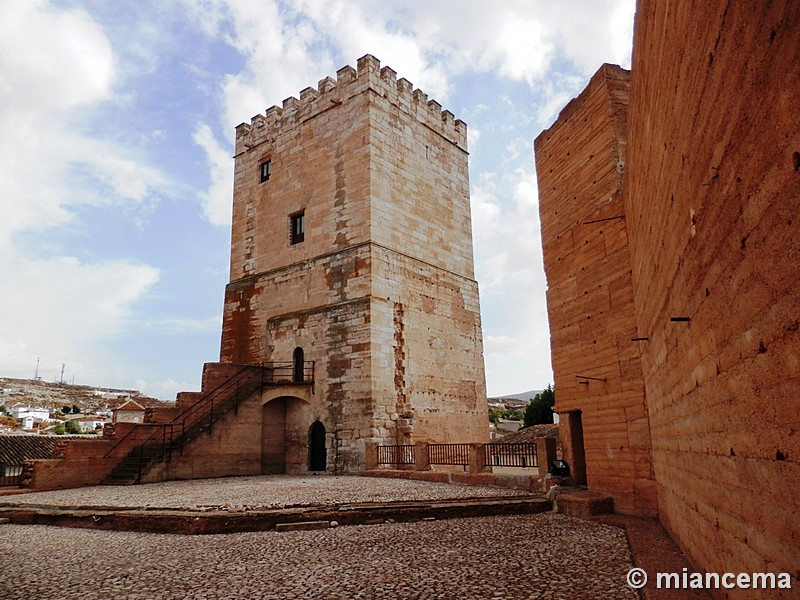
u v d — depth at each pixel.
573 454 15.64
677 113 5.61
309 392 29.02
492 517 13.73
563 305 15.58
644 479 11.86
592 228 14.16
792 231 3.01
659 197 7.27
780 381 3.44
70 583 8.16
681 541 8.18
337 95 32.44
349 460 26.59
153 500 15.94
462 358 32.91
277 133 35.31
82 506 15.10
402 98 33.06
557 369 15.84
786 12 2.83
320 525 12.62
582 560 8.42
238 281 34.81
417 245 31.64
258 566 8.84
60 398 148.00
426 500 14.56
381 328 27.97
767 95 3.18
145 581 8.14
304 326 30.30
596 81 14.27
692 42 4.72
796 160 2.88
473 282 35.41
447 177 35.47
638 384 12.09
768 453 3.81
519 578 7.51
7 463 28.47
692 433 6.57
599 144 13.96
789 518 3.48
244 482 22.88
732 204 4.06
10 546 11.63
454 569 8.18
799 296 2.99
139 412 74.44
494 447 20.08
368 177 29.55
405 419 27.47
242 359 33.06
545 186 17.06
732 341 4.44
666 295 7.53
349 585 7.48
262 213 34.81
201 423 27.22
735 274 4.17
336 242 30.23
